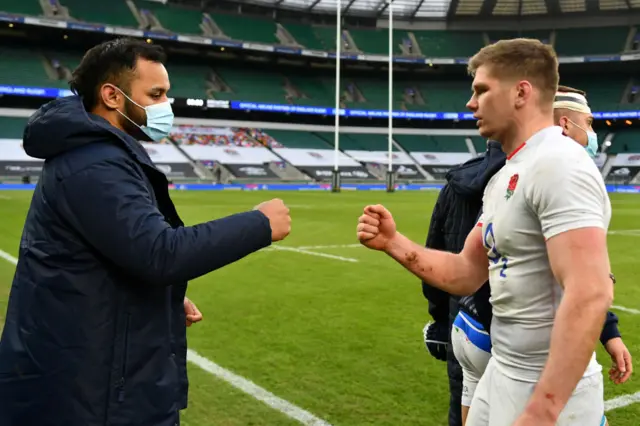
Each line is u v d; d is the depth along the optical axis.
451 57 51.44
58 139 1.76
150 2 45.94
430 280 2.20
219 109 48.75
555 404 1.50
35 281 1.79
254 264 9.58
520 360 1.77
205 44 44.56
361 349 4.97
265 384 4.12
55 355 1.75
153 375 1.86
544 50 1.78
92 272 1.77
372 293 7.35
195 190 36.09
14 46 42.66
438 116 50.28
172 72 47.53
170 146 43.03
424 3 49.66
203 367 4.47
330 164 45.81
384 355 4.80
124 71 1.95
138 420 1.82
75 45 44.06
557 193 1.57
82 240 1.76
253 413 3.63
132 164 1.83
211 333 5.46
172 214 2.06
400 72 54.03
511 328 1.80
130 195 1.74
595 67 50.31
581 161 1.60
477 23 52.84
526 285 1.73
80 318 1.76
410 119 52.94
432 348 3.13
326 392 3.98
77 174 1.72
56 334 1.76
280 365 4.54
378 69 53.56
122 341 1.81
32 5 40.66
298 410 3.67
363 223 2.21
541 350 1.73
